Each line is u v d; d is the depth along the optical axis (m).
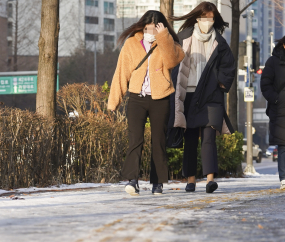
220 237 3.81
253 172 26.98
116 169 14.08
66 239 3.63
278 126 9.89
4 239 3.67
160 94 8.12
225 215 5.12
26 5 80.56
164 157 8.38
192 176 9.34
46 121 11.68
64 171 12.54
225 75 9.16
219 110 9.08
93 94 16.50
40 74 13.34
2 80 50.53
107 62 94.94
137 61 8.23
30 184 11.24
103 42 108.94
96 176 13.37
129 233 3.88
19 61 80.50
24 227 4.28
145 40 8.31
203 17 9.16
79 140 12.99
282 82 9.98
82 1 111.62
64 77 92.88
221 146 20.00
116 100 8.35
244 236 3.88
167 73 8.23
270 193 8.31
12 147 10.74
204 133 9.11
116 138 13.99
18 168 10.99
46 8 13.54
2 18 84.00
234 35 26.03
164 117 8.26
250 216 5.07
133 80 8.21
